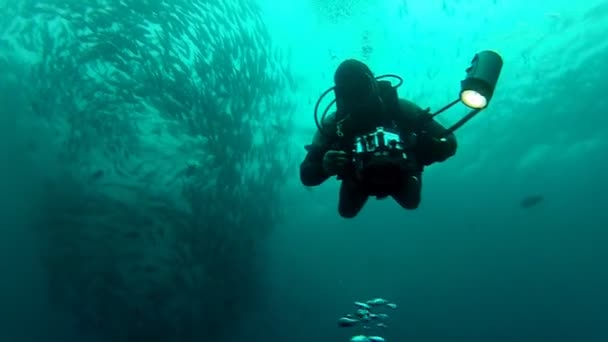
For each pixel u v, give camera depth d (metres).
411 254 29.66
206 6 11.06
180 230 14.45
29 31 11.75
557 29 12.67
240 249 16.72
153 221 14.36
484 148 19.62
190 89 11.71
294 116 15.45
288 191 19.48
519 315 45.59
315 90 14.20
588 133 19.22
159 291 15.02
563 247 33.78
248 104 13.52
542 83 15.34
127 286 14.94
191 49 11.37
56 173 14.62
